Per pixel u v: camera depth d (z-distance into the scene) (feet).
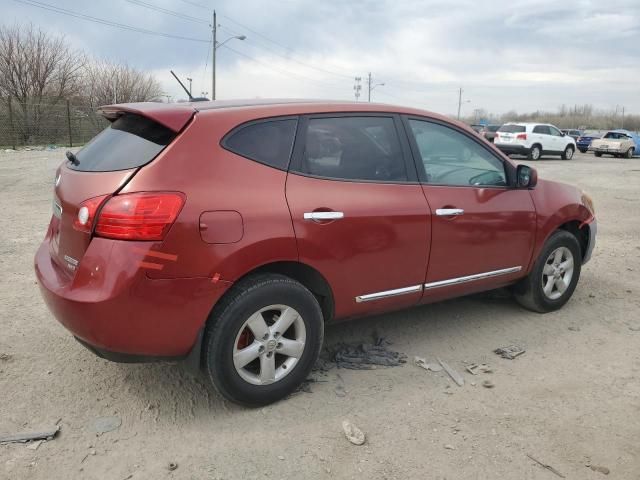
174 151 9.45
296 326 10.75
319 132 11.12
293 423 10.16
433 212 12.28
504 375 12.17
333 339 13.93
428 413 10.58
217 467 8.91
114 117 11.44
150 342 9.30
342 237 10.89
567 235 15.75
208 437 9.71
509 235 14.02
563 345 13.82
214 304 9.63
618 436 9.95
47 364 12.12
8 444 9.30
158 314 9.18
